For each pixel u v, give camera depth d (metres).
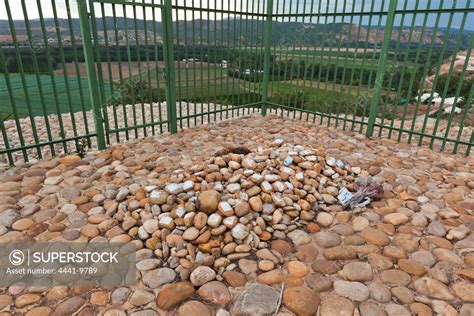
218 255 2.13
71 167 3.35
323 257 2.14
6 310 1.66
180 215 2.36
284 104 5.96
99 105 3.75
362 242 2.28
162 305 1.70
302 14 4.98
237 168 3.06
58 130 4.77
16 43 3.00
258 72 5.81
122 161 3.57
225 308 1.72
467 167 3.62
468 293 1.80
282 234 2.38
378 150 4.16
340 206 2.77
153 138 4.41
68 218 2.46
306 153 3.41
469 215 2.63
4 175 3.10
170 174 3.23
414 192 3.01
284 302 1.75
